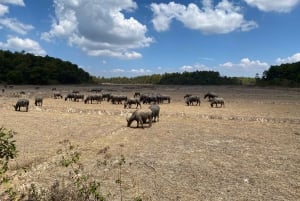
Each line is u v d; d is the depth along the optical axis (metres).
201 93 87.12
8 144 9.32
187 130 27.62
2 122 29.97
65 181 14.34
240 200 12.95
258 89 115.81
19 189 13.33
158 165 17.25
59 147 20.56
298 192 13.77
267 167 17.17
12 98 58.53
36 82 157.62
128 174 15.72
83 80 198.88
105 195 13.04
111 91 93.44
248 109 45.34
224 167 17.09
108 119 33.53
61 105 48.25
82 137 23.94
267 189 14.10
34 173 15.44
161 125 30.20
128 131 26.83
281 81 167.00
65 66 190.00
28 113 37.53
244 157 19.09
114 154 19.33
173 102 57.06
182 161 18.08
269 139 24.30
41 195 11.57
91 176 15.26
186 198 13.06
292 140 24.02
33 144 21.09
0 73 156.50
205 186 14.38
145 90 102.31
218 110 43.62
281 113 40.81
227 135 25.62
